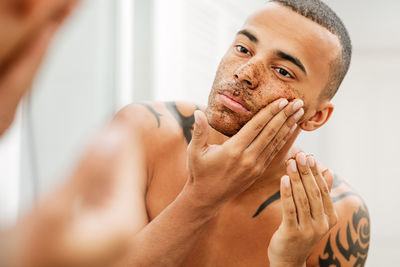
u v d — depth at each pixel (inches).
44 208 3.4
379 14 147.3
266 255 32.6
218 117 28.4
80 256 3.4
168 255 26.3
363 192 146.9
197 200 26.4
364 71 149.1
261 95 27.7
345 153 148.9
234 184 26.5
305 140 143.9
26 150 41.6
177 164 33.2
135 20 79.3
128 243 3.7
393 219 144.3
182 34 83.6
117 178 3.7
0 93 4.3
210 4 91.4
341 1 149.7
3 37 4.0
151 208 32.3
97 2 67.5
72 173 3.7
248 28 29.1
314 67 29.6
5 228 3.4
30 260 3.3
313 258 34.7
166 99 80.1
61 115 63.4
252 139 26.3
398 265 140.8
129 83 72.2
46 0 4.0
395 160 146.0
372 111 148.5
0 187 4.1
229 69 28.8
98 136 3.9
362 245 36.8
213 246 32.4
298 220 27.3
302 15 29.2
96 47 66.9
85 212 3.5
